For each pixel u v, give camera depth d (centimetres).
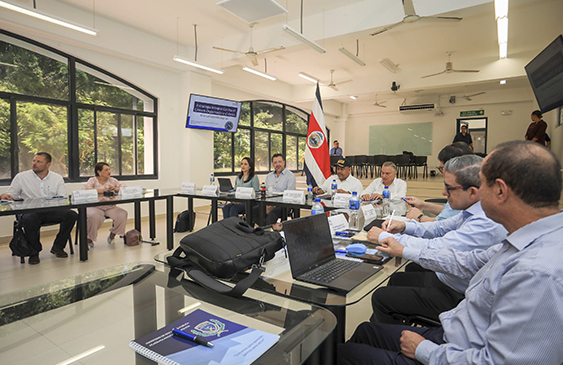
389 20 452
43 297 109
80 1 457
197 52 639
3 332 88
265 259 134
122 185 449
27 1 425
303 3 470
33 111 475
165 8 477
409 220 200
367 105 1198
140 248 406
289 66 773
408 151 1123
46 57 482
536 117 605
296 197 374
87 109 535
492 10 406
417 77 802
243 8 373
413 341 103
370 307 241
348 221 227
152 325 89
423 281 179
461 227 152
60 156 507
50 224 353
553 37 587
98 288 116
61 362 76
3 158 451
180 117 659
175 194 404
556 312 65
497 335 73
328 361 84
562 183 76
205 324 88
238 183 487
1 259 358
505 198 80
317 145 500
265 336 82
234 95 804
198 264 128
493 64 707
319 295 109
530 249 75
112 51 521
